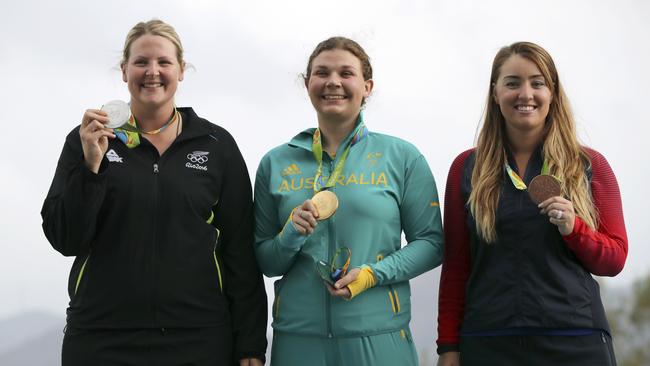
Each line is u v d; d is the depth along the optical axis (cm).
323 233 362
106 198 342
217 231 359
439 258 371
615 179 350
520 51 353
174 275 340
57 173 347
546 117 360
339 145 380
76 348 340
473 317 346
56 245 340
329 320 352
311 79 375
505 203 345
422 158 381
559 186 327
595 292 337
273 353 366
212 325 350
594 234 331
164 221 344
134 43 356
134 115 363
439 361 368
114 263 339
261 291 378
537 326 328
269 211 382
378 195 363
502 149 358
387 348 352
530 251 335
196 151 362
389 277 352
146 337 336
